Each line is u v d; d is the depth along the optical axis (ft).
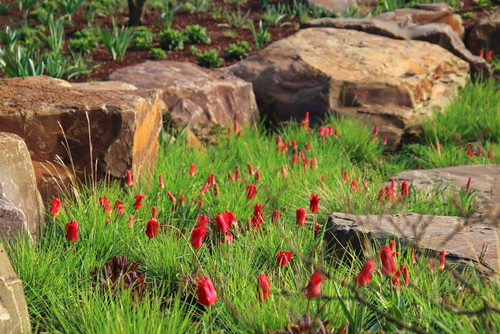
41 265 17.44
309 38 48.19
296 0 64.95
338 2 66.23
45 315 16.74
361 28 52.54
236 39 54.65
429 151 38.19
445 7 57.72
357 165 35.73
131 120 24.44
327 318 14.30
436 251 17.24
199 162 29.04
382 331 13.28
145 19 60.44
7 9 60.44
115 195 23.36
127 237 20.21
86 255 18.42
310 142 35.88
